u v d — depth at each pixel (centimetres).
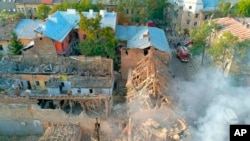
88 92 4062
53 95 3741
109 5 6038
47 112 3591
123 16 5528
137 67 4334
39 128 3769
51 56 4425
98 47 4491
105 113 3662
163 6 6334
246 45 4156
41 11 5881
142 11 5897
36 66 4381
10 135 3809
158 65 4294
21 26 5253
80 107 3862
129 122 3475
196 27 6194
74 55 4784
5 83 4084
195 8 5931
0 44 5038
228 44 4166
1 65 4362
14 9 6869
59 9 5541
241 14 5519
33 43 4631
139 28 5141
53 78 4222
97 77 4116
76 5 5569
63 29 4744
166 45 4759
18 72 4241
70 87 4216
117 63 4722
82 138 3694
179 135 3391
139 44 4566
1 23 5372
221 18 5269
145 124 3491
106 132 3662
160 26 6588
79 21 4766
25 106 3559
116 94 4294
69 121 3650
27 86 4372
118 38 4934
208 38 4878
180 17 6247
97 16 4700
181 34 6325
